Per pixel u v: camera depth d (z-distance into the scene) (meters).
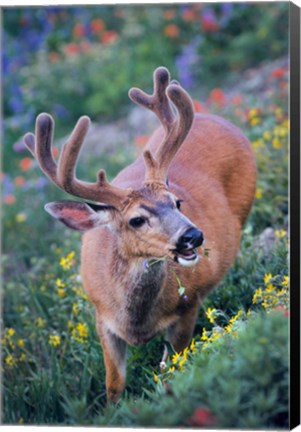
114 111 20.12
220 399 8.37
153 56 20.91
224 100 17.77
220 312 10.41
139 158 11.27
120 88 20.39
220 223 11.00
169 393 8.96
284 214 13.34
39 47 21.92
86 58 21.20
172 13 21.66
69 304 12.77
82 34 21.78
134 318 10.20
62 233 15.70
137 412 8.95
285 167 13.72
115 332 10.40
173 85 9.98
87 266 10.44
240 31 21.00
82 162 17.89
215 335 9.48
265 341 8.55
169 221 9.42
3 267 15.27
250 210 11.85
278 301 9.95
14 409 11.39
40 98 20.58
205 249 9.98
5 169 18.66
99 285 10.30
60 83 20.83
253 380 8.45
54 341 11.92
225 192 11.41
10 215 16.55
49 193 16.97
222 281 11.49
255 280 11.48
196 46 20.61
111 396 10.61
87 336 11.74
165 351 10.57
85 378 11.12
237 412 8.35
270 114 16.11
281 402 8.49
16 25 22.12
